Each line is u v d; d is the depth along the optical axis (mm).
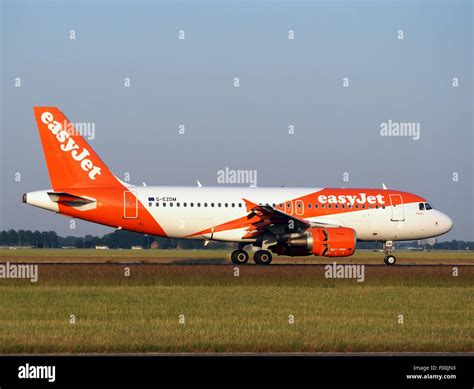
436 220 81375
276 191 79000
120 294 54688
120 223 74938
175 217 75625
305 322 41906
